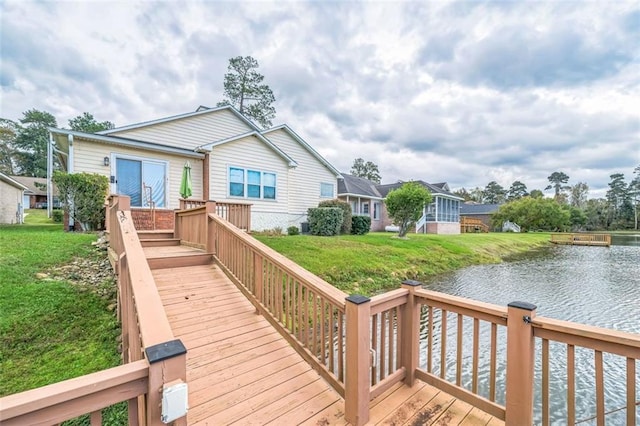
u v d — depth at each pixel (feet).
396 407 7.23
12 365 10.06
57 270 17.12
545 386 5.96
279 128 45.24
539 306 22.70
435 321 19.19
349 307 6.82
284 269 10.02
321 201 49.73
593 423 10.73
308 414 6.94
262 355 9.30
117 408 8.63
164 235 21.40
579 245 74.64
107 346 11.43
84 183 26.37
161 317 4.89
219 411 6.93
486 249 50.88
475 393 7.18
